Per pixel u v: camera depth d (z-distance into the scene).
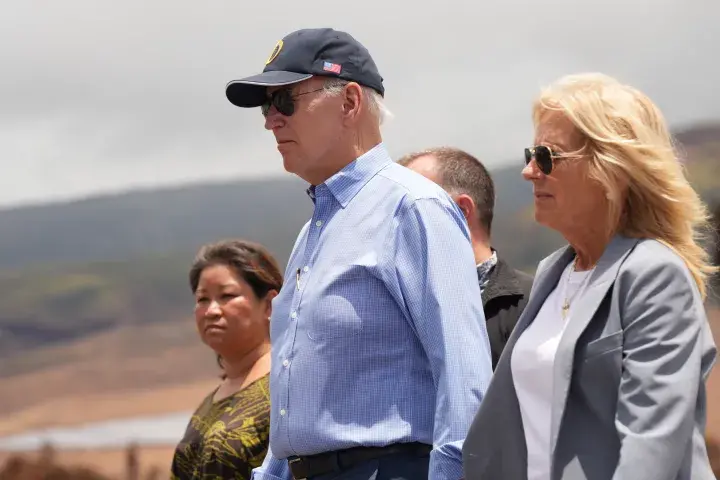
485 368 3.25
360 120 3.56
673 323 2.63
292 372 3.38
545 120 2.91
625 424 2.61
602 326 2.73
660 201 2.80
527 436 2.87
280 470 3.74
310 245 3.52
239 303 4.80
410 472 3.28
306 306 3.39
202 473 4.45
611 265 2.79
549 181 2.88
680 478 2.61
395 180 3.46
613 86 2.88
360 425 3.29
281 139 3.57
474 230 4.27
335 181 3.52
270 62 3.60
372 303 3.33
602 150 2.80
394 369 3.32
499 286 4.08
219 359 4.98
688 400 2.57
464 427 3.16
